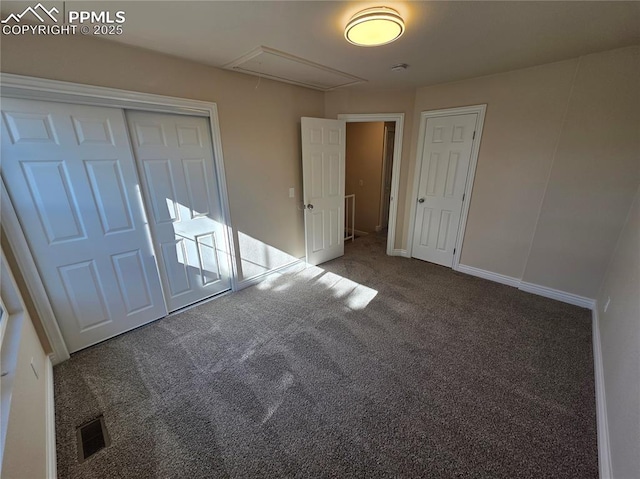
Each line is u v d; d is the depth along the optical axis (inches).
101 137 78.2
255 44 79.3
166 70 86.0
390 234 164.6
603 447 52.9
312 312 105.0
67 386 71.2
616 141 91.3
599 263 100.7
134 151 86.2
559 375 73.7
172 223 99.0
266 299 114.8
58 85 68.3
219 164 104.8
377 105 141.3
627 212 92.7
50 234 73.8
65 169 73.7
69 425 61.2
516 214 117.8
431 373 74.8
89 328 84.9
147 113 87.0
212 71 96.7
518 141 111.7
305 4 59.0
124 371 76.4
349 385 71.2
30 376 57.0
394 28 65.1
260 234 126.4
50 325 76.0
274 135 121.9
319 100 139.5
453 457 53.8
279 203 131.3
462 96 122.7
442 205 141.8
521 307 106.7
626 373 53.3
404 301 112.4
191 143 98.3
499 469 51.8
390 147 211.9
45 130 69.5
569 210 103.6
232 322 98.9
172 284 103.3
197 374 75.3
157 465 53.3
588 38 78.4
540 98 103.7
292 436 58.4
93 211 80.2
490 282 128.9
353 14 63.6
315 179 138.9
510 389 69.4
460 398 67.0
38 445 49.9
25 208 69.2
